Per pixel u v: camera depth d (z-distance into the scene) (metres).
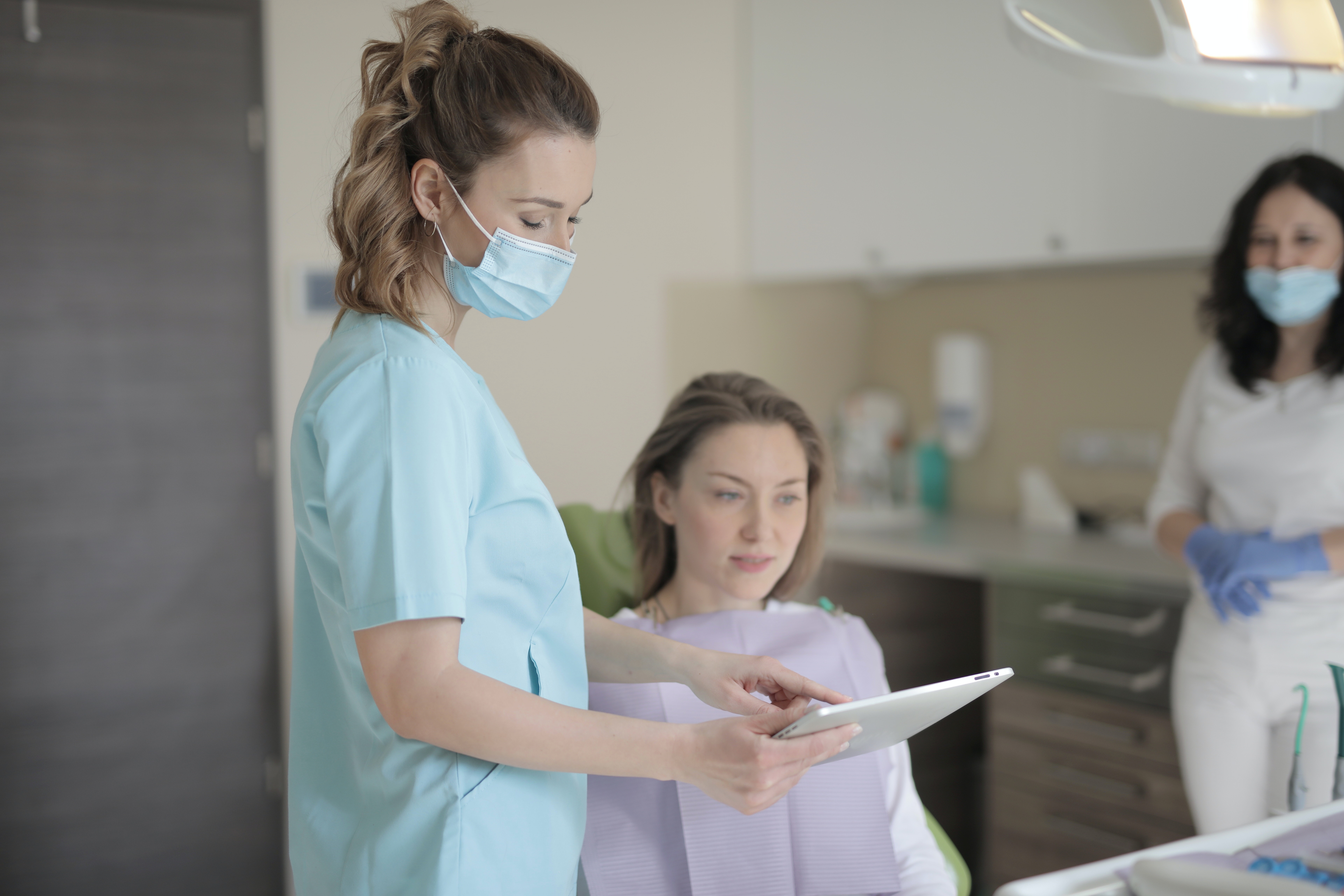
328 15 2.45
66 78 2.30
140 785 2.41
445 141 0.91
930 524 3.00
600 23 2.62
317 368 0.93
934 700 0.87
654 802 1.19
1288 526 1.77
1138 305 2.81
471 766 0.90
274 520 2.50
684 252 2.85
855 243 2.82
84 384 2.35
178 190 2.39
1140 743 2.16
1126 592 2.18
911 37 2.68
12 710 2.32
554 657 0.99
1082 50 1.21
